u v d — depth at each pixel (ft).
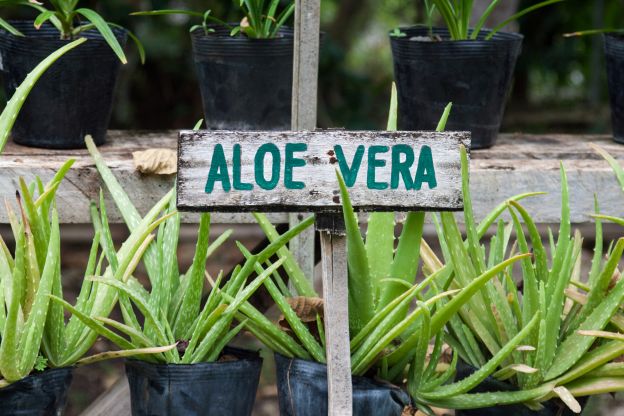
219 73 7.04
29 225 5.31
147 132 7.42
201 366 5.47
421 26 7.66
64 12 6.72
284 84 7.06
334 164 5.32
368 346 5.46
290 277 5.89
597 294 5.66
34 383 5.30
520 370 5.46
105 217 5.72
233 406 5.57
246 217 6.47
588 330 5.46
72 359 5.41
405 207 5.35
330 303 5.35
